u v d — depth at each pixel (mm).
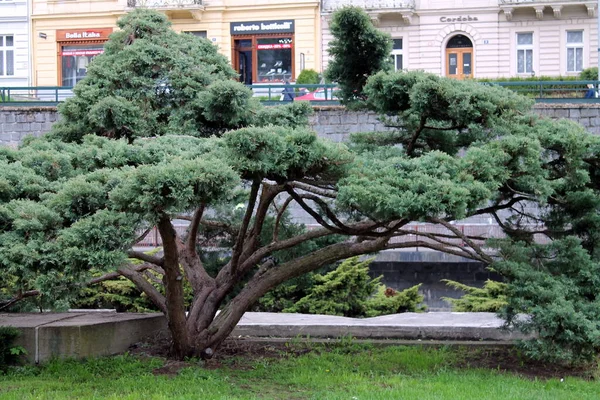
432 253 19922
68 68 39594
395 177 9031
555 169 10734
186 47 12289
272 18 37969
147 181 8203
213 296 11625
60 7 39375
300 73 35438
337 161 9039
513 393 9516
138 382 9883
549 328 10109
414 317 13961
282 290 16250
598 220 11156
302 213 22438
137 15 12539
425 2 36906
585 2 35219
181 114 11648
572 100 25250
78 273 8414
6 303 10273
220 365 10977
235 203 13336
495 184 9297
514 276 10688
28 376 10391
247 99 11180
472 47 36844
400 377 10422
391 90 10242
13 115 25562
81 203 8750
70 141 11875
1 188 9156
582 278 10711
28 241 8477
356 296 16656
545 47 36156
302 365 11086
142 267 12523
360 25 11633
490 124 9938
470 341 12672
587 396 9594
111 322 11648
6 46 39750
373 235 10078
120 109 11367
